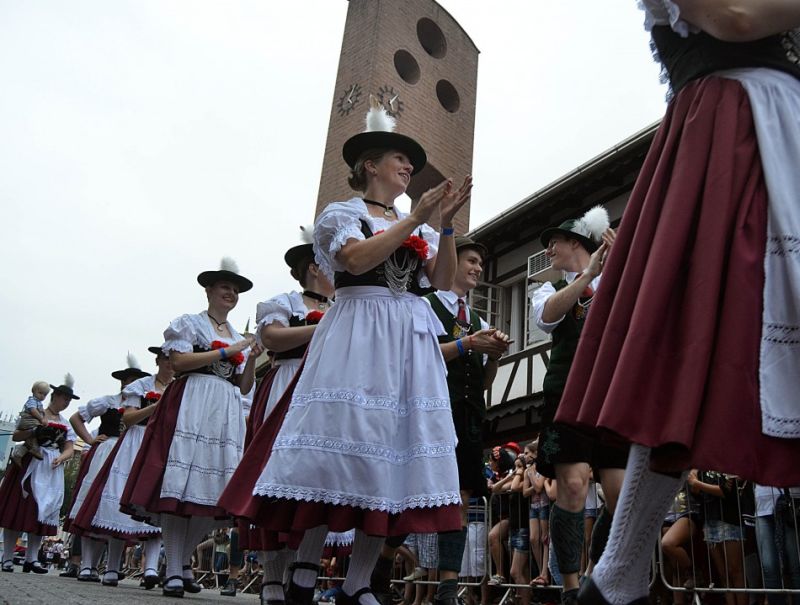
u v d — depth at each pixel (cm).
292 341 459
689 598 523
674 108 205
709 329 167
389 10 2262
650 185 202
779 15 188
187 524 573
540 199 1348
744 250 176
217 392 591
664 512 188
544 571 638
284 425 312
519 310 1498
